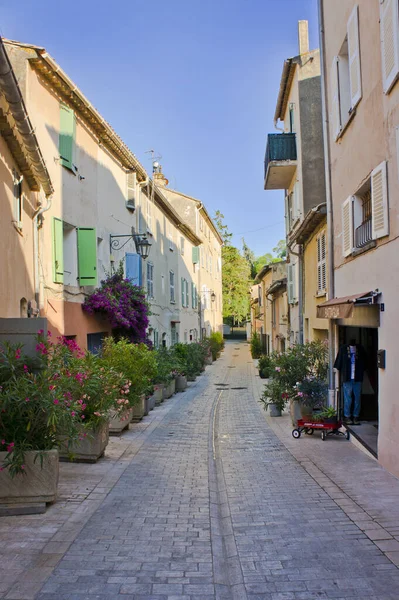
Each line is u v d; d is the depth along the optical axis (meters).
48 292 11.30
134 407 13.37
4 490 5.80
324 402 11.61
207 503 6.49
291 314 21.11
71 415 6.14
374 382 11.97
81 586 4.13
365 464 8.28
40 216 10.84
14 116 7.31
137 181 19.17
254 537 5.27
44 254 11.16
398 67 6.91
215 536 5.36
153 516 5.95
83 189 13.80
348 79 10.55
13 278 8.55
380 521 5.60
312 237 15.20
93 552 4.83
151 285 21.89
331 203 11.68
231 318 75.12
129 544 5.06
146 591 4.07
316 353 12.59
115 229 16.70
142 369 12.34
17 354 6.01
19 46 10.54
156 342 22.80
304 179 16.25
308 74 16.50
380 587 4.11
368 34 8.46
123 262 17.16
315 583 4.20
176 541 5.17
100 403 8.38
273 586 4.17
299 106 16.50
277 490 7.04
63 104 12.40
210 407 16.81
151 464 8.73
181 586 4.17
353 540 5.09
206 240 42.75
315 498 6.58
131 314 15.42
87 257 13.26
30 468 5.83
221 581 4.32
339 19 10.45
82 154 13.77
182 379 21.86
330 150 11.73
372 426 10.45
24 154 8.49
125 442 10.55
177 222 28.56
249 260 85.06
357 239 9.61
